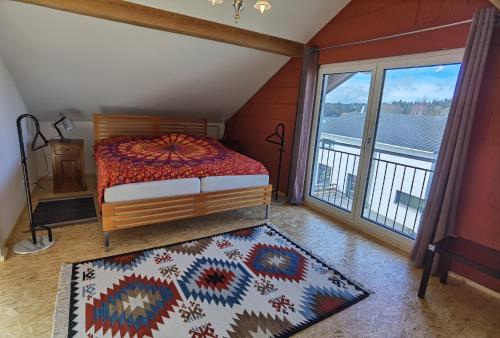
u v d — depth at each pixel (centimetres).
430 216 249
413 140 290
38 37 287
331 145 385
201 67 393
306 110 379
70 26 282
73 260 239
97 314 182
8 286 204
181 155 356
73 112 432
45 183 427
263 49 357
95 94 404
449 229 244
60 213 326
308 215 372
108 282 214
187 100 473
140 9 273
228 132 592
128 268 232
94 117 424
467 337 185
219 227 321
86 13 254
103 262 238
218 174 315
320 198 399
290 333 179
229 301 203
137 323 177
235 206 327
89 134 468
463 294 229
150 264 240
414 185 299
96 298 196
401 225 318
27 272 220
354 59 327
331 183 393
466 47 220
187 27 301
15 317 177
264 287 221
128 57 344
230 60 391
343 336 180
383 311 204
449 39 242
